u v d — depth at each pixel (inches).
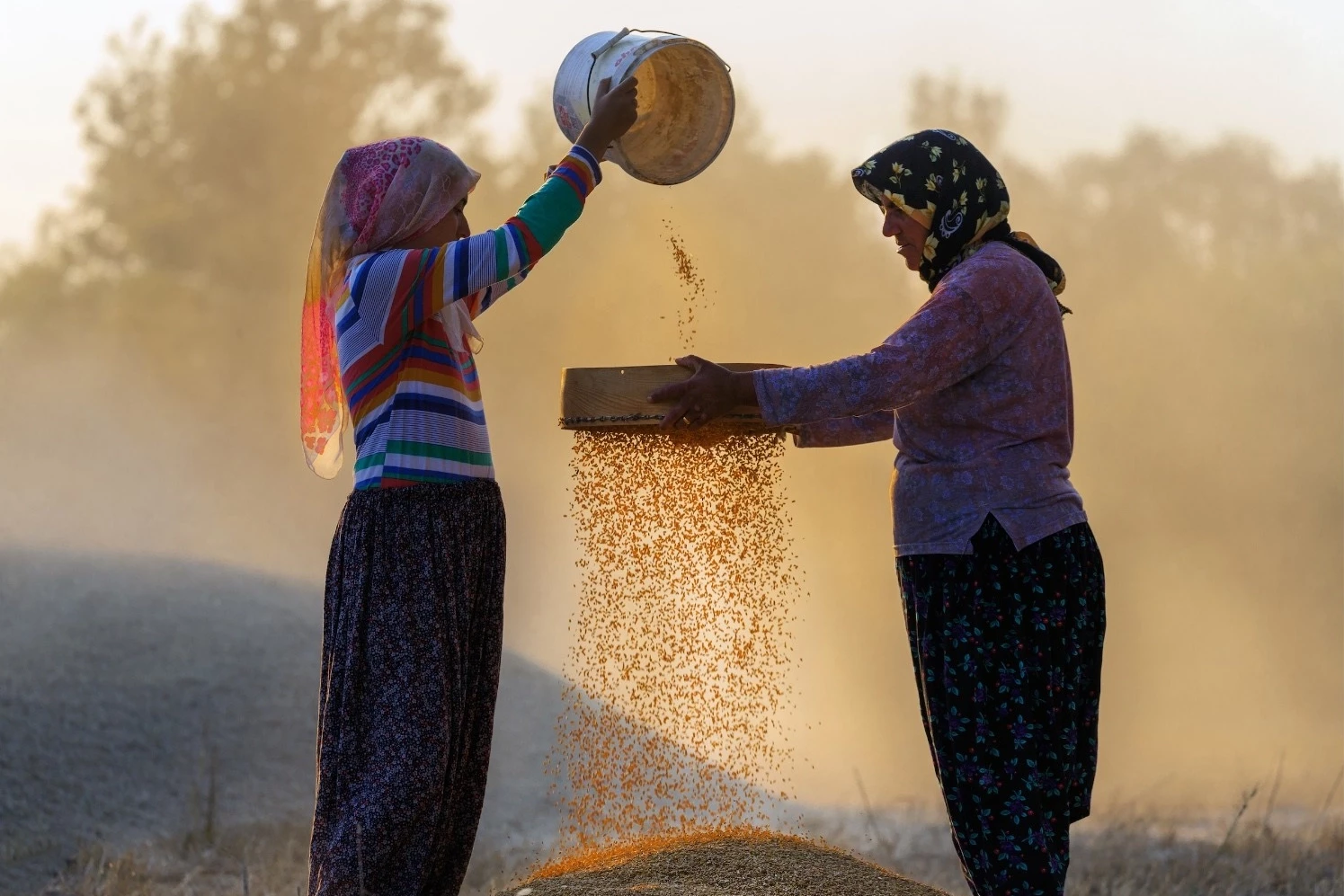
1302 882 287.1
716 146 186.2
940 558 156.0
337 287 157.6
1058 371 157.5
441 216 156.6
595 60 171.0
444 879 157.6
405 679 149.9
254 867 293.1
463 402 157.9
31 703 352.5
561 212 155.9
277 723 375.9
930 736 158.1
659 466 190.5
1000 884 148.6
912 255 165.6
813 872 178.2
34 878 290.0
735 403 155.3
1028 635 151.9
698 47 174.7
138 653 391.9
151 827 320.2
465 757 157.5
